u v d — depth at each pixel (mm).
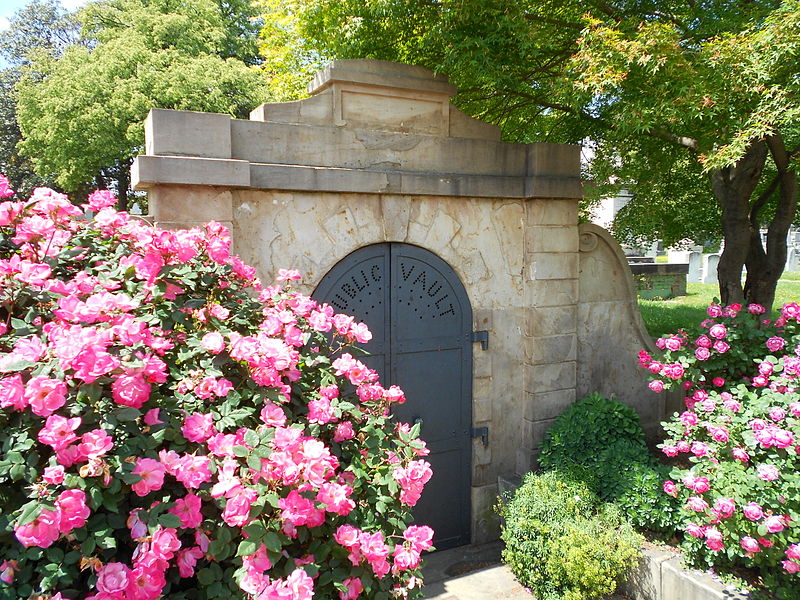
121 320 1766
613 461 4062
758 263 5723
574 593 3307
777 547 2916
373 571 2023
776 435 2869
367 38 5375
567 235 4594
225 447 1747
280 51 7879
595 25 3869
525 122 7055
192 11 16656
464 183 4164
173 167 3193
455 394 4387
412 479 2215
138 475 1574
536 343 4523
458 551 4395
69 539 1521
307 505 1774
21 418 1560
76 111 14625
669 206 7043
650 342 5109
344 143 3809
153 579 1567
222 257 2402
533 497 3824
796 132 4535
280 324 2338
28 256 2113
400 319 4117
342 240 3844
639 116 3803
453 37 4211
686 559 3316
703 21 4637
